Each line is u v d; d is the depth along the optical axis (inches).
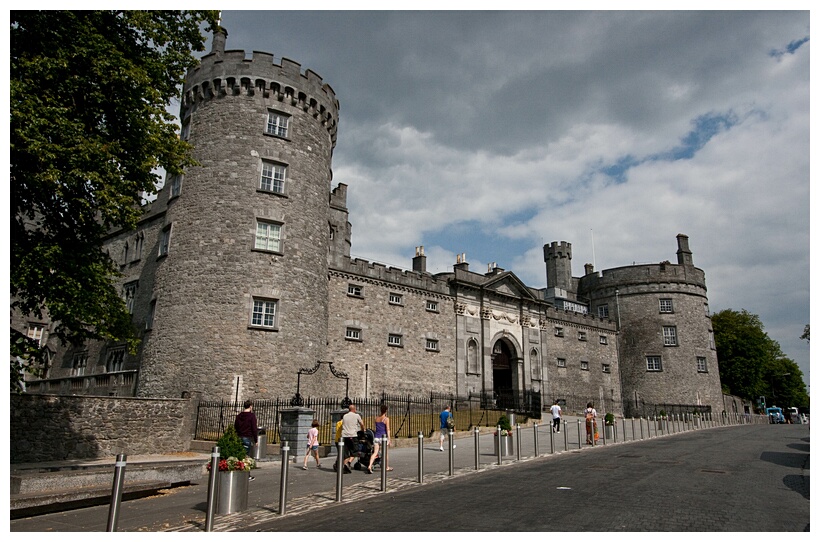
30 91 482.6
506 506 382.3
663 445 846.5
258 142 1102.4
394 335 1413.6
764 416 2476.6
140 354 1111.0
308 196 1135.0
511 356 1702.8
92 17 553.3
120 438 747.4
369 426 1063.6
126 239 1360.7
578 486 458.9
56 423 687.1
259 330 1012.5
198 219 1058.7
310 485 501.7
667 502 388.2
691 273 2080.5
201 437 836.0
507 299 1706.4
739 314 2741.1
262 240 1067.3
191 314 1008.2
